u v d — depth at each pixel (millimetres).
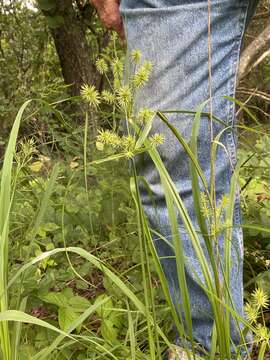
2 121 4152
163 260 1536
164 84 1427
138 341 1706
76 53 5387
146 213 1521
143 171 1501
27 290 1680
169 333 1727
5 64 5211
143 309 1244
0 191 1187
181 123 1419
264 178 2350
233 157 1464
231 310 1204
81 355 1643
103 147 2328
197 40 1404
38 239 2033
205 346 1509
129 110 1288
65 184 2531
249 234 2143
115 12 1647
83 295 2072
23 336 1708
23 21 5629
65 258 2062
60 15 4520
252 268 2090
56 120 3562
